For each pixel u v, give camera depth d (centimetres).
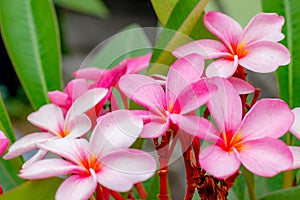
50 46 66
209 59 50
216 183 49
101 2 103
